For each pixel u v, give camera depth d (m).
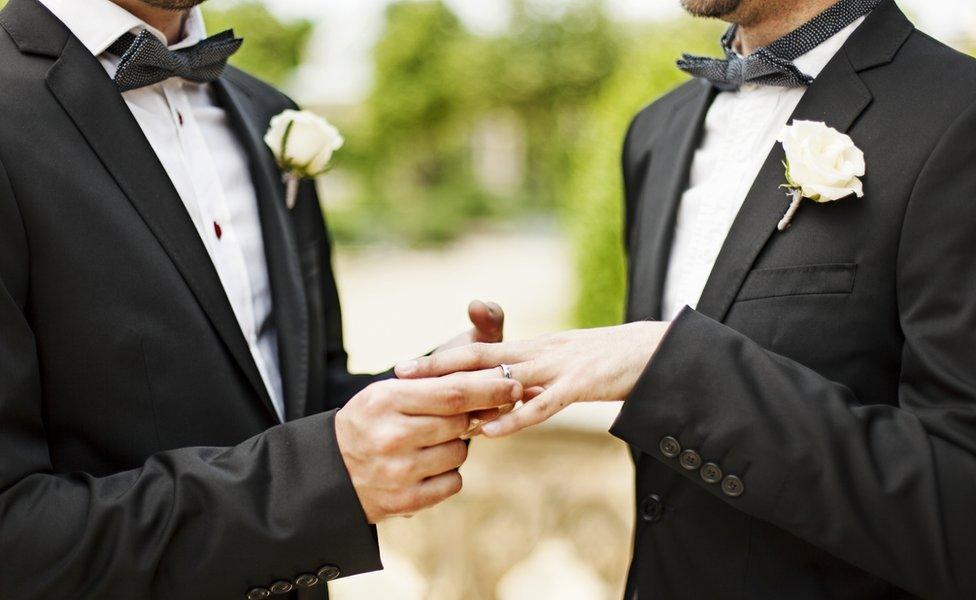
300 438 1.35
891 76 1.45
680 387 1.33
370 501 1.32
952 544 1.25
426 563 3.14
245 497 1.30
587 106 21.94
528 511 3.18
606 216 4.73
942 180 1.33
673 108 1.96
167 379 1.42
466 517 3.15
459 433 1.32
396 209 19.69
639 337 1.39
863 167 1.38
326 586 1.73
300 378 1.65
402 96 21.16
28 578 1.24
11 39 1.42
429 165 21.55
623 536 3.18
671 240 1.75
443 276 14.19
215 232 1.62
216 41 1.61
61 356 1.36
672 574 1.53
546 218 20.97
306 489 1.31
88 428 1.39
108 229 1.38
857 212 1.41
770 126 1.61
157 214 1.43
